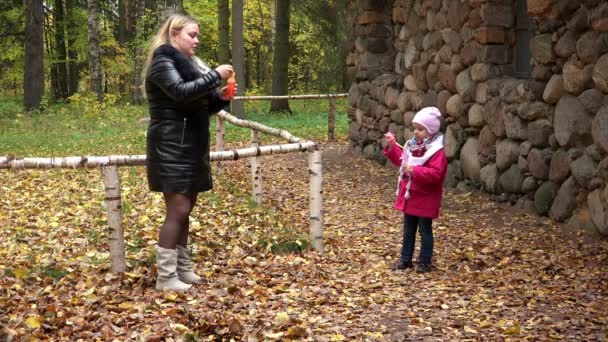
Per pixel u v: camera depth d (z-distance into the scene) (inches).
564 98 287.4
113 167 197.9
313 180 241.9
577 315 173.9
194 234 249.3
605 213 261.7
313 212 243.0
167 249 187.8
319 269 218.7
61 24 1165.1
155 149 182.7
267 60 1403.8
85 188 358.0
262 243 242.2
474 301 187.2
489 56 344.2
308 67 1213.1
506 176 328.8
